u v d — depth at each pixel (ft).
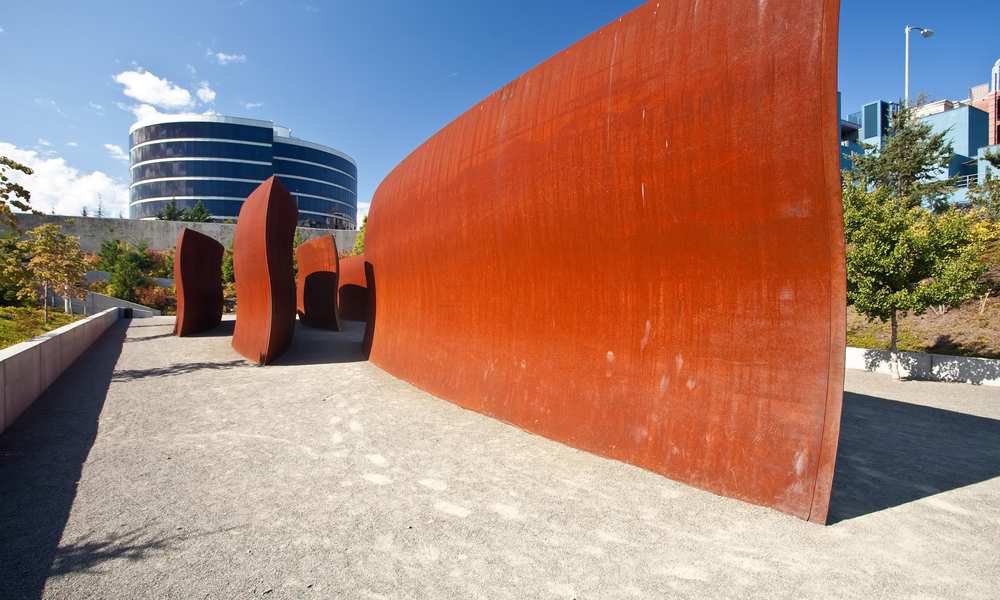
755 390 11.56
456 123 23.11
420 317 26.45
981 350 29.35
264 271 33.35
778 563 8.80
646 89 13.20
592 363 15.60
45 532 9.98
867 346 35.32
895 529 10.15
